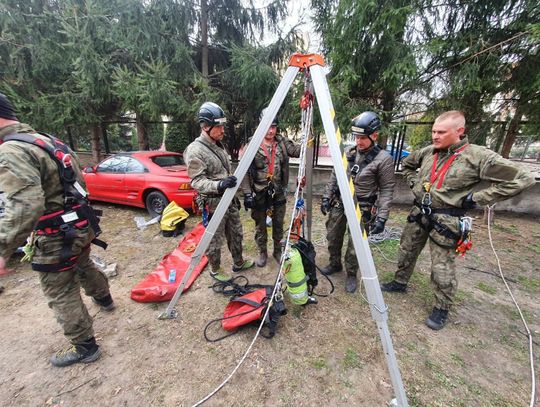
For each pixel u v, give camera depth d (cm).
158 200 443
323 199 271
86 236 174
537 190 462
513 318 228
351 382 172
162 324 222
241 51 559
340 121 460
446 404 158
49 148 153
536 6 345
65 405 158
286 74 154
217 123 223
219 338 207
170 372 180
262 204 285
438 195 200
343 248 357
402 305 244
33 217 133
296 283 212
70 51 504
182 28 575
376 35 408
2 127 144
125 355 193
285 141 288
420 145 491
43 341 204
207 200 248
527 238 382
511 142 442
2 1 481
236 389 168
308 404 159
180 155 515
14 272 294
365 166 228
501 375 177
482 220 446
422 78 446
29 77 569
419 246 237
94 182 496
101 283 221
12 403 160
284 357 190
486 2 388
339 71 445
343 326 219
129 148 1127
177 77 585
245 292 249
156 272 286
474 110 437
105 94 569
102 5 498
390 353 137
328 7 476
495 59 377
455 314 232
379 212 225
